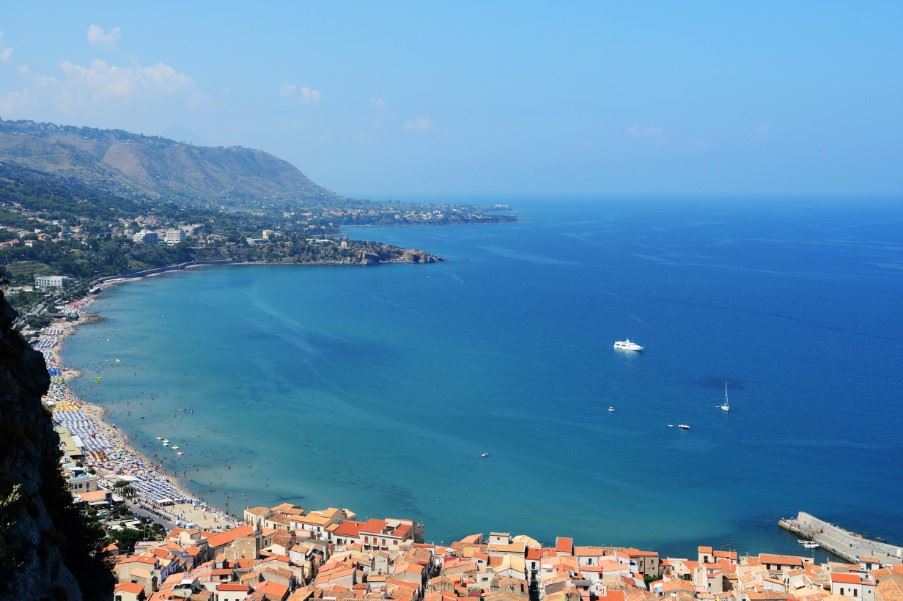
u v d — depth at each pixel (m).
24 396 119.69
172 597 199.25
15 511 101.94
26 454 112.69
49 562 105.38
